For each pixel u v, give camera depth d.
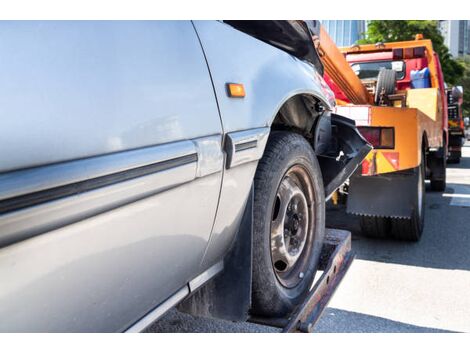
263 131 1.98
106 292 1.31
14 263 1.02
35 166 1.04
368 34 21.84
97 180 1.18
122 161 1.25
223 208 1.79
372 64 7.61
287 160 2.28
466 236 5.25
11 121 1.02
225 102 1.77
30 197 1.03
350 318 3.12
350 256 2.97
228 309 2.01
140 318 1.54
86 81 1.21
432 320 3.11
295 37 2.80
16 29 1.09
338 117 3.37
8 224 0.98
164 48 1.53
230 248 2.03
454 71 27.34
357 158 3.13
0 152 0.98
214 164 1.66
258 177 2.11
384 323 3.05
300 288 2.44
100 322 1.33
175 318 2.83
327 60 4.85
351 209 4.64
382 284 3.77
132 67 1.37
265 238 2.11
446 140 8.60
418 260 4.39
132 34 1.41
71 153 1.13
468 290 3.65
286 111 2.53
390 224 4.91
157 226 1.43
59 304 1.16
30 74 1.08
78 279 1.19
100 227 1.22
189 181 1.54
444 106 8.30
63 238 1.12
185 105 1.55
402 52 7.36
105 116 1.24
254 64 2.07
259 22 2.51
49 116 1.09
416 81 7.34
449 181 10.26
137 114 1.34
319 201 2.67
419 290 3.64
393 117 4.21
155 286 1.54
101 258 1.24
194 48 1.68
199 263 1.79
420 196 4.92
